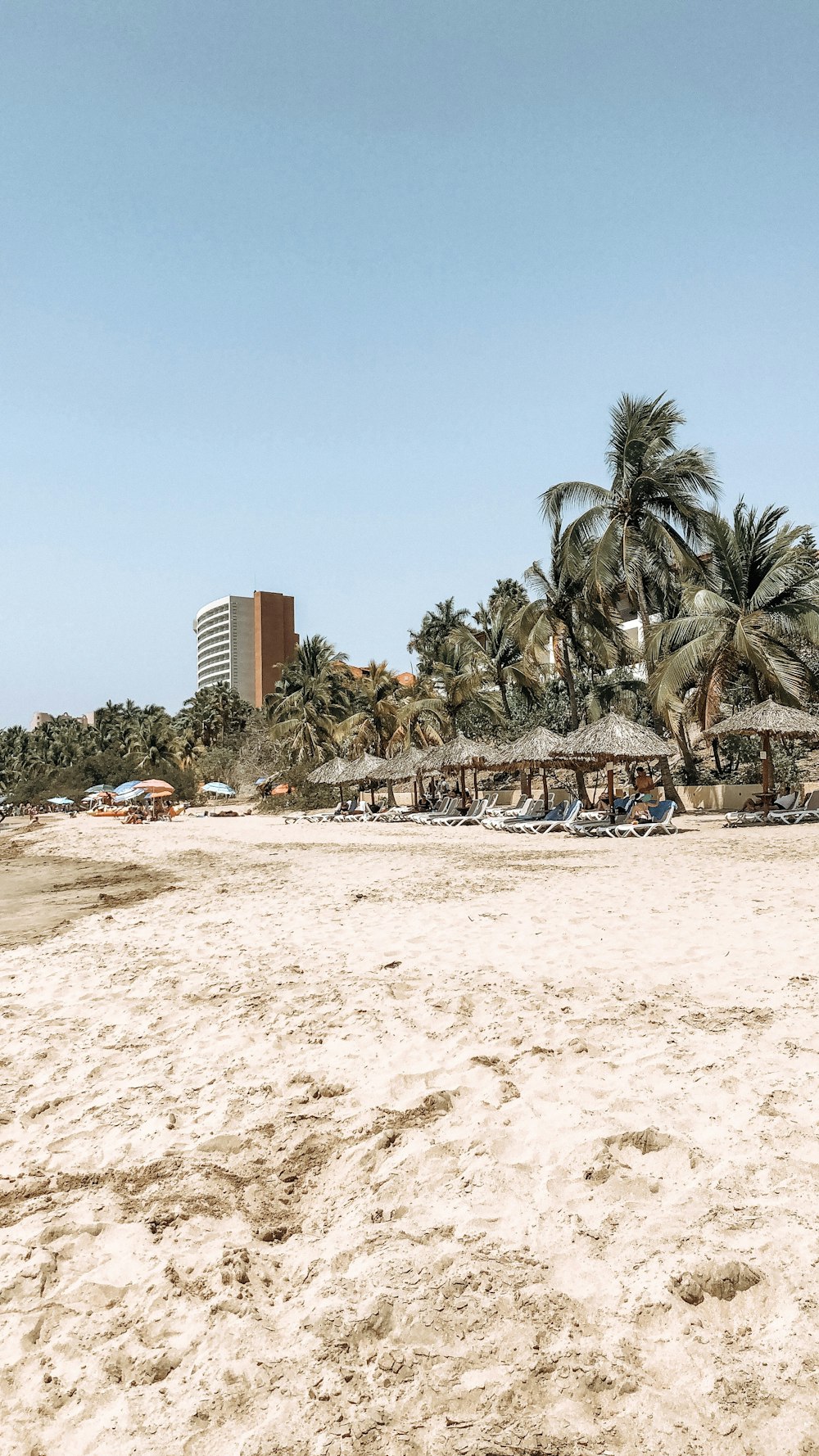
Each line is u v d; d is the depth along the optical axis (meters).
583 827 21.23
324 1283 2.68
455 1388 2.19
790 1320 2.35
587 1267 2.66
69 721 135.62
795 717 22.02
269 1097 4.30
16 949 8.91
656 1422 2.05
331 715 54.75
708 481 26.00
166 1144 3.80
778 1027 4.68
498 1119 3.79
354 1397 2.19
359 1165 3.50
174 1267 2.83
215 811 56.28
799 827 19.78
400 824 31.62
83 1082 4.71
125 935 9.21
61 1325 2.58
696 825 22.23
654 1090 3.95
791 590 25.36
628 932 7.63
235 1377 2.29
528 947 7.20
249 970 7.00
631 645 30.16
